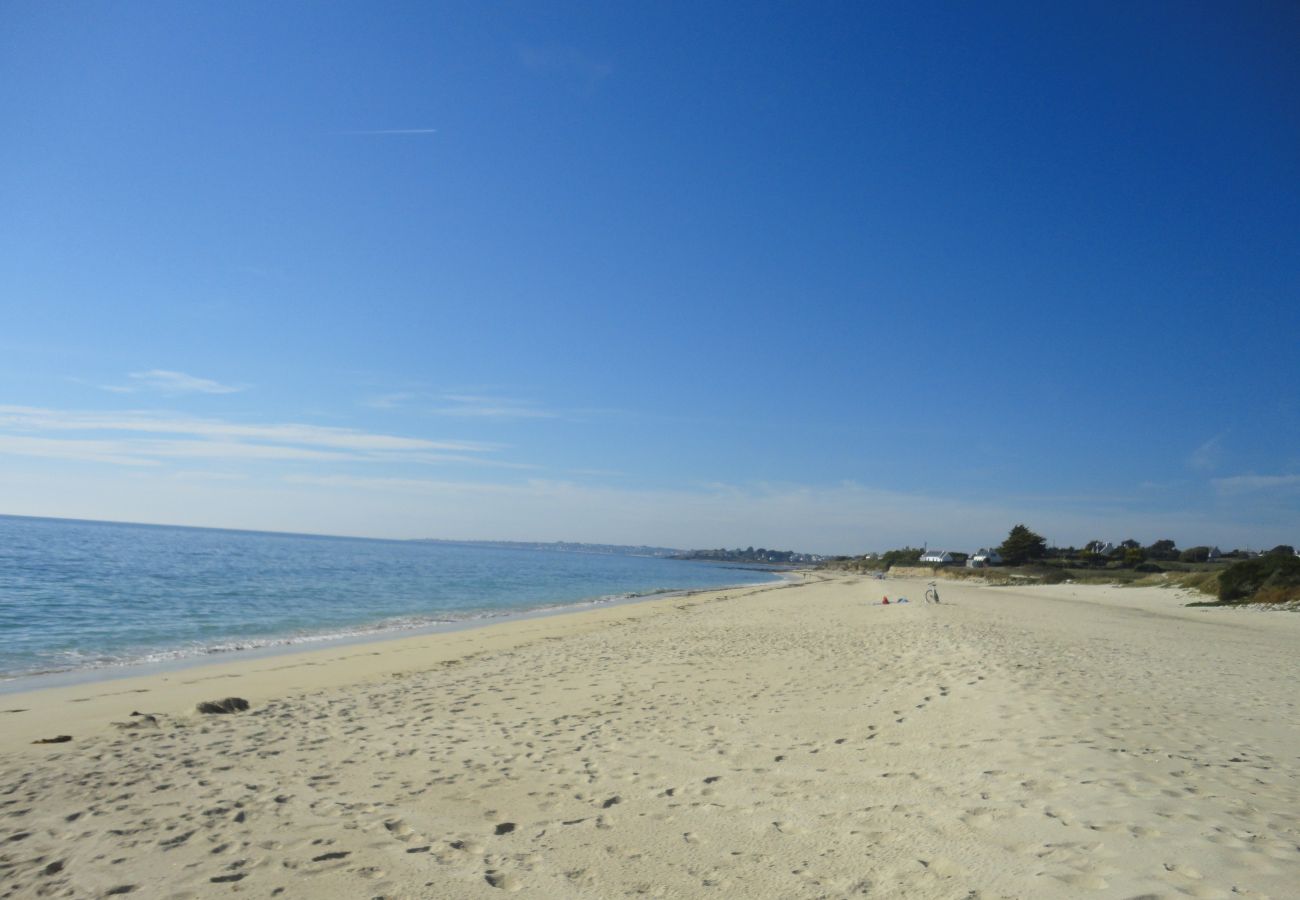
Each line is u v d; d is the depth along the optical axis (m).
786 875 4.24
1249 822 4.36
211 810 5.69
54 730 8.92
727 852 4.65
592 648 16.50
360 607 29.86
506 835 5.13
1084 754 5.83
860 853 4.45
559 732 8.20
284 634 20.58
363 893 4.25
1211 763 5.78
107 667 14.38
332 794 6.10
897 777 5.95
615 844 4.89
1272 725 7.57
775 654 14.45
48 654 15.67
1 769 6.93
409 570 62.69
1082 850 4.05
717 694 10.30
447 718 9.12
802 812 5.28
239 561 58.16
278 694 11.48
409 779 6.51
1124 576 60.38
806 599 38.41
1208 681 10.44
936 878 3.97
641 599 41.53
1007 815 4.70
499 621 25.56
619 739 7.79
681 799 5.76
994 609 26.67
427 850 4.88
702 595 46.34
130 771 6.84
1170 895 3.44
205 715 9.55
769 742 7.47
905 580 79.06
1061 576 63.19
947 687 9.45
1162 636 18.11
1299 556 31.58
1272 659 13.95
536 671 13.03
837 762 6.59
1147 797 4.77
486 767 6.86
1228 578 32.06
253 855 4.82
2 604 23.31
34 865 4.68
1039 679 9.43
